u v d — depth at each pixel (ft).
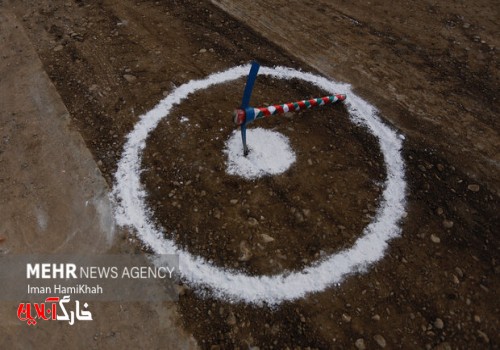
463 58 15.42
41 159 12.23
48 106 13.56
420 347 8.96
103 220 10.98
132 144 12.50
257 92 13.93
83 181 11.73
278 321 9.30
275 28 16.42
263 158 12.01
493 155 12.43
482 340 9.08
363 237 10.64
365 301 9.59
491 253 10.41
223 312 9.43
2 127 13.01
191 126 12.88
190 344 9.01
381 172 11.94
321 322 9.27
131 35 15.94
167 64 14.83
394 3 17.89
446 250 10.41
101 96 13.79
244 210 11.03
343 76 14.61
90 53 15.23
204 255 10.31
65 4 17.30
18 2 17.47
